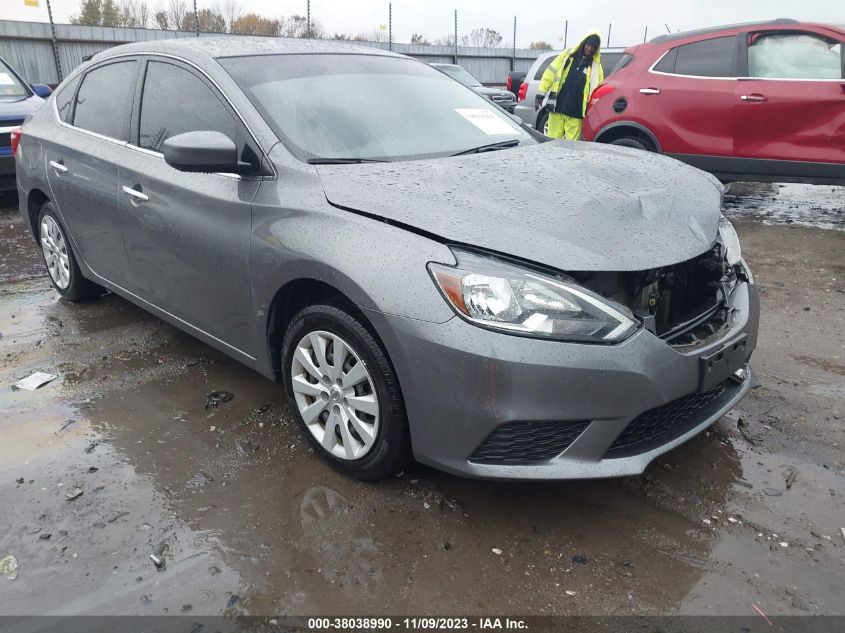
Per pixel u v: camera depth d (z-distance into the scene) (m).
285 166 2.72
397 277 2.26
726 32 6.59
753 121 6.42
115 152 3.57
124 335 4.03
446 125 3.29
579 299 2.16
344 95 3.17
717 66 6.60
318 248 2.46
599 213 2.46
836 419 3.07
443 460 2.31
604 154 3.29
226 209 2.85
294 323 2.68
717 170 6.72
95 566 2.20
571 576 2.16
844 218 6.95
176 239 3.14
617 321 2.19
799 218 6.98
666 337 2.40
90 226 3.86
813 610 2.01
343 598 2.07
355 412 2.55
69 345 3.89
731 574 2.16
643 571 2.18
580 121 7.95
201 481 2.64
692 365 2.32
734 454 2.81
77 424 3.05
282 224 2.62
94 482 2.63
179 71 3.29
